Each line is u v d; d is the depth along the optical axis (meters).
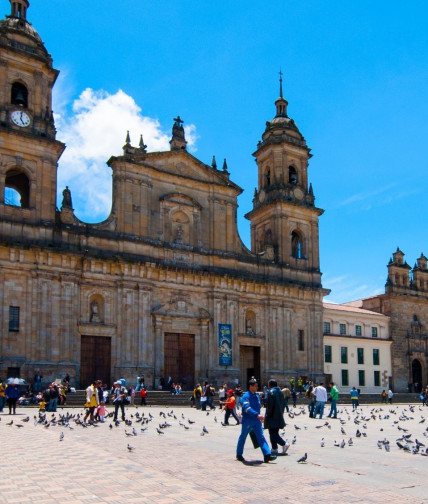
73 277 56.53
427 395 68.69
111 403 48.28
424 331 95.38
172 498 13.32
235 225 70.44
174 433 27.66
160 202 64.69
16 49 57.66
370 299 95.56
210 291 65.94
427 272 97.25
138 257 61.41
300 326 72.62
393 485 15.05
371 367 87.62
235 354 66.38
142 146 64.81
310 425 33.19
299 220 75.50
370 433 28.77
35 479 15.39
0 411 40.34
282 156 75.94
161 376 60.62
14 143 56.03
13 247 53.66
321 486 14.81
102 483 14.91
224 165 71.19
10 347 52.34
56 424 31.17
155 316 61.16
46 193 56.97
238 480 15.51
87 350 57.12
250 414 18.75
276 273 72.25
